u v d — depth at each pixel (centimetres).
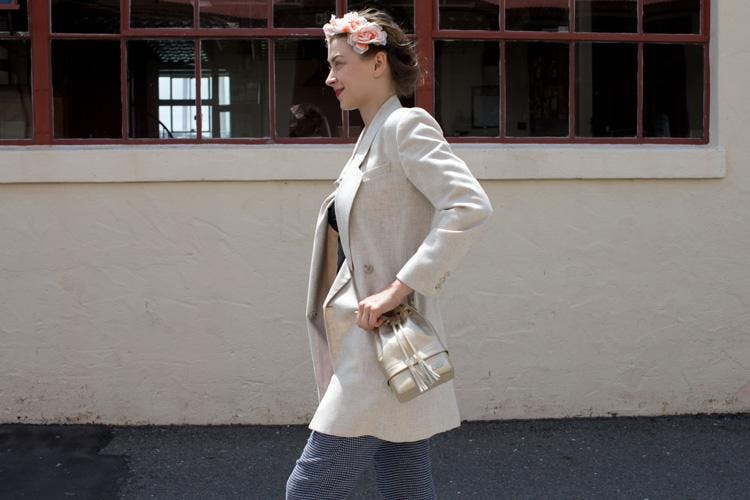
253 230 462
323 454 272
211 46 472
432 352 259
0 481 406
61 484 404
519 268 475
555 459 436
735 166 482
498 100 482
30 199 457
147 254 461
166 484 407
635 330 482
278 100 475
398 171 270
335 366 274
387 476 290
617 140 487
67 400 464
